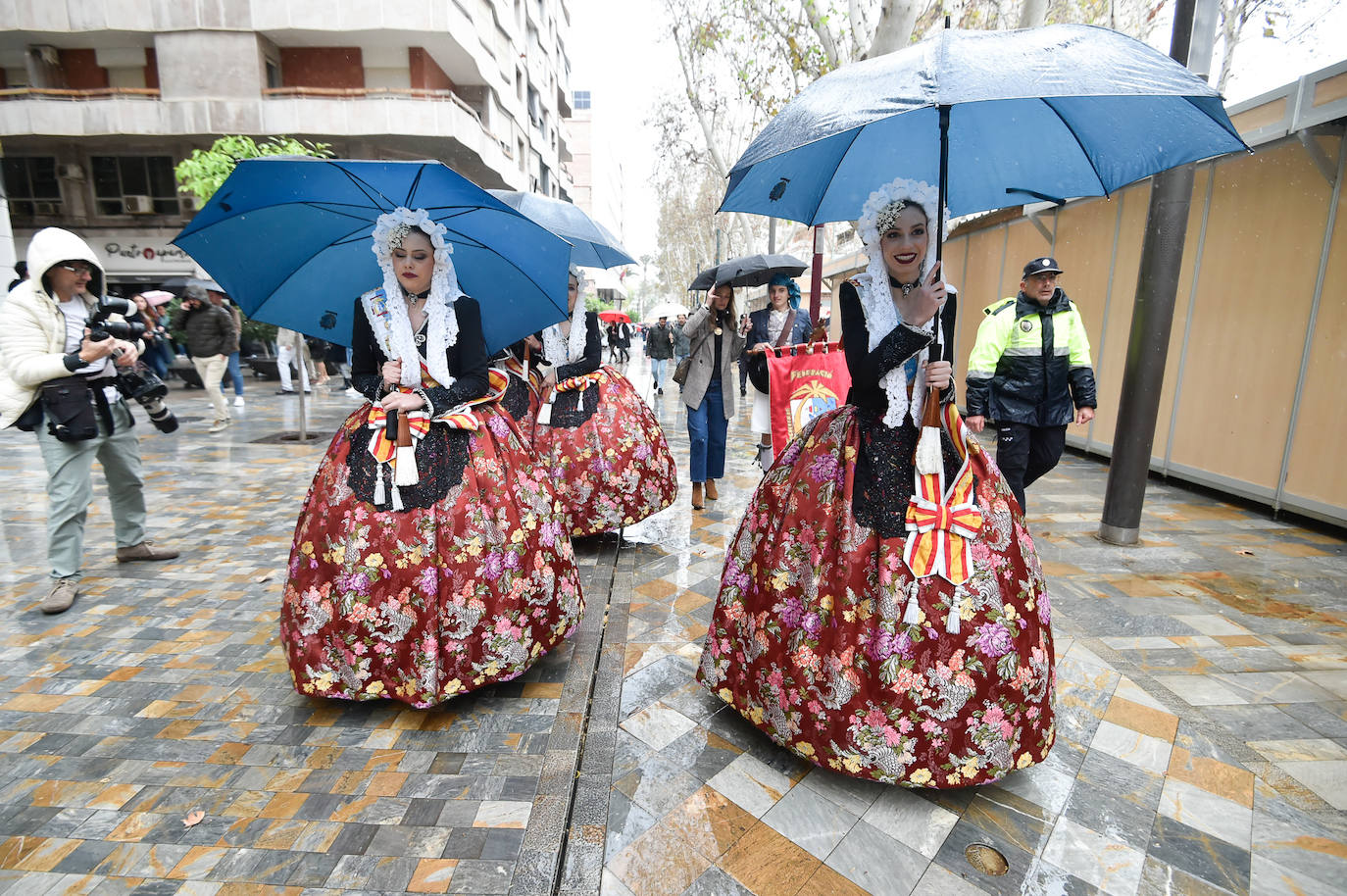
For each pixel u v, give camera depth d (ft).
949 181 8.07
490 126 68.64
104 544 13.87
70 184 60.23
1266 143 16.87
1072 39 5.28
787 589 6.98
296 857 5.81
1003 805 6.59
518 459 8.67
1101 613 10.92
